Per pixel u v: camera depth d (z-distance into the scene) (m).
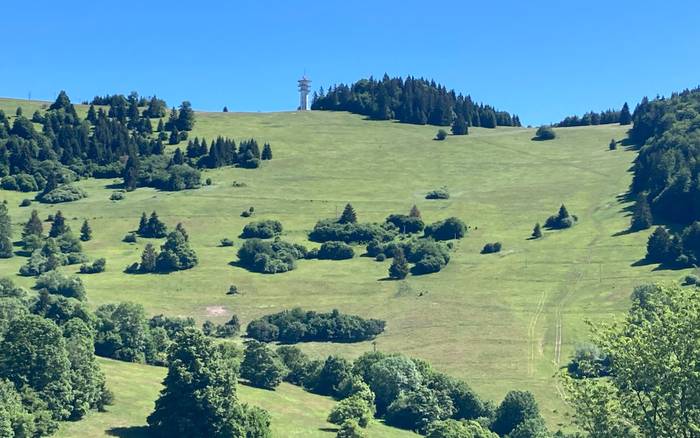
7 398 91.06
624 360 44.81
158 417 101.94
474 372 155.00
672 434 43.31
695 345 43.06
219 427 100.81
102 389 108.44
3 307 135.50
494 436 114.69
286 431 109.88
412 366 137.50
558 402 137.50
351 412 119.50
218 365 104.50
